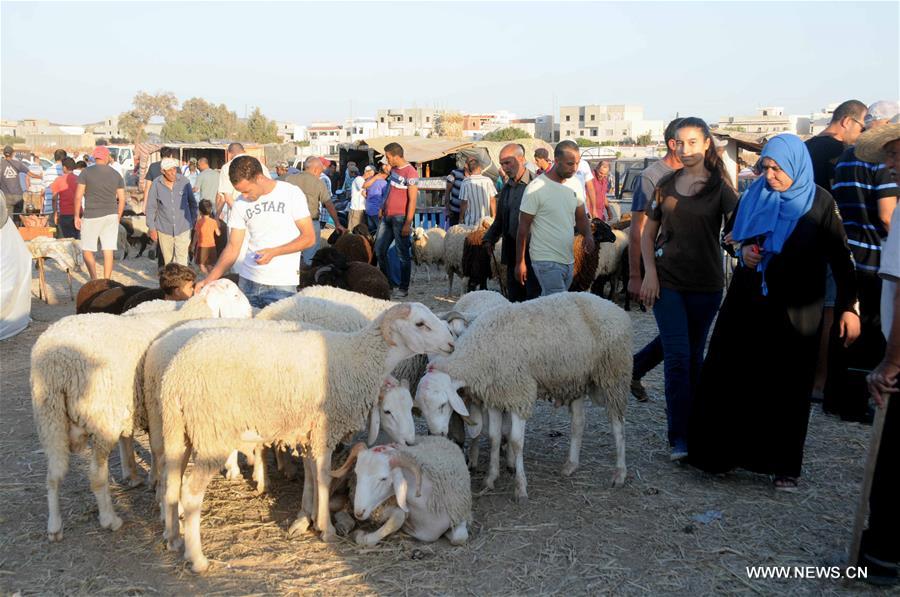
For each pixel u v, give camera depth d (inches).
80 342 170.7
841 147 268.4
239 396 160.1
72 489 202.4
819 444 231.5
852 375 248.7
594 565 163.2
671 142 225.9
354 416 173.6
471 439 215.0
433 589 154.1
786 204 186.9
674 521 182.9
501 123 4375.0
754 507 189.9
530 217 268.2
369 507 162.9
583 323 197.9
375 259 490.3
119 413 175.5
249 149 1039.0
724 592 153.7
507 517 185.6
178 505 169.0
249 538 175.8
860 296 246.2
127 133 4402.1
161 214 461.4
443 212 695.1
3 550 169.0
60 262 470.9
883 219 229.6
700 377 205.6
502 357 190.4
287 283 240.1
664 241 212.7
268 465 222.7
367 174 611.2
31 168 1011.3
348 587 154.9
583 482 205.8
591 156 1437.0
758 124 4549.7
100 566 162.7
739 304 197.3
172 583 156.3
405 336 174.4
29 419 258.1
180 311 198.1
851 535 172.2
